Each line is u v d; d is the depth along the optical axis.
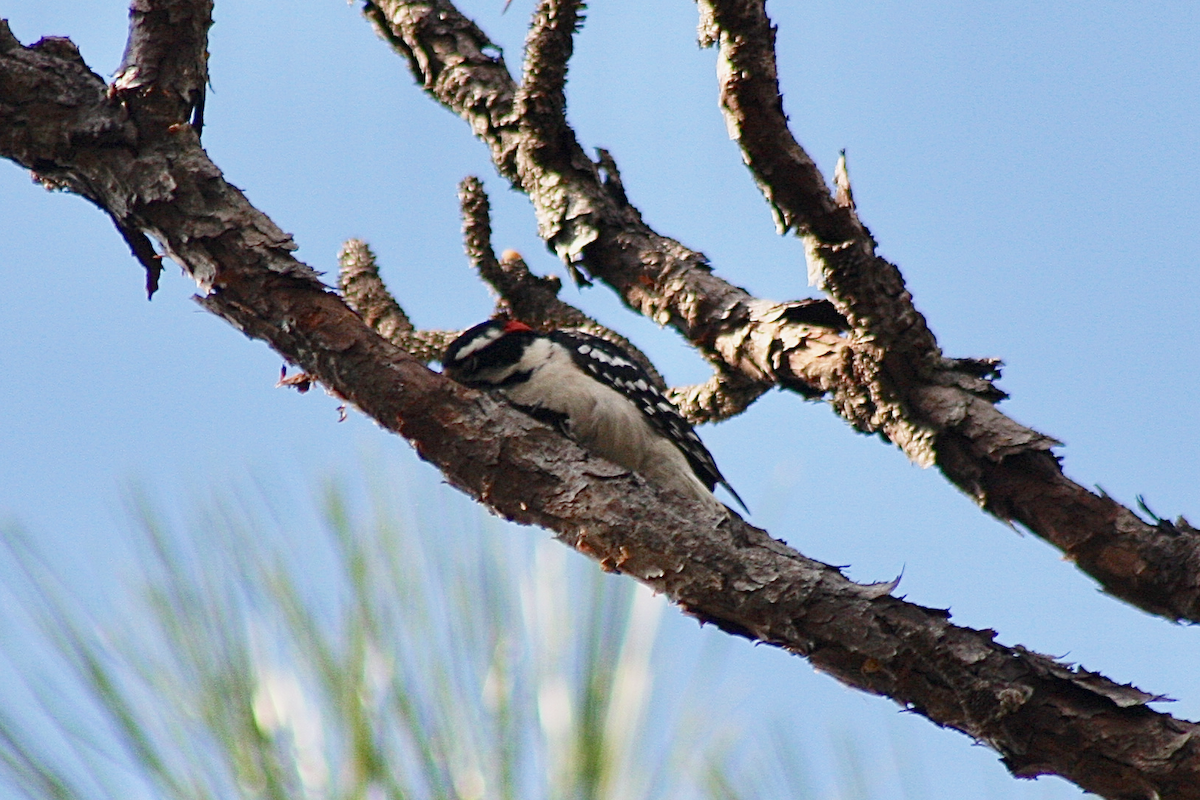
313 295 6.17
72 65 6.29
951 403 6.68
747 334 7.87
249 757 4.20
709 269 8.31
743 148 6.67
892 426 6.90
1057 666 5.59
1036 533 6.50
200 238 6.12
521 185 8.79
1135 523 6.32
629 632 4.44
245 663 4.32
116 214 6.29
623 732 4.26
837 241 6.71
